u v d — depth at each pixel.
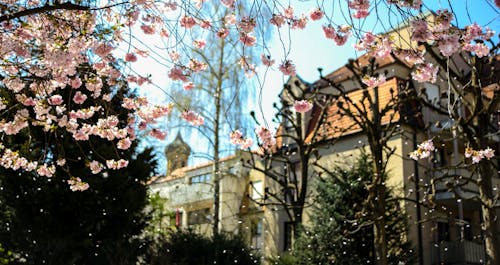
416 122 18.58
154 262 15.72
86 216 15.88
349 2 5.92
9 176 15.59
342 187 15.77
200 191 27.20
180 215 28.17
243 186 25.34
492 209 11.18
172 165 21.66
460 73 11.49
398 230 16.09
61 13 6.91
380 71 19.94
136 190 17.17
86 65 7.98
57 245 15.19
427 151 8.68
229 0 6.64
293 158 21.84
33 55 7.21
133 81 7.98
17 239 15.51
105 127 8.50
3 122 7.90
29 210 15.63
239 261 16.98
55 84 7.80
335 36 6.48
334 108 21.16
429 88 19.28
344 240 15.80
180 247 16.69
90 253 15.97
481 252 17.42
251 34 6.87
